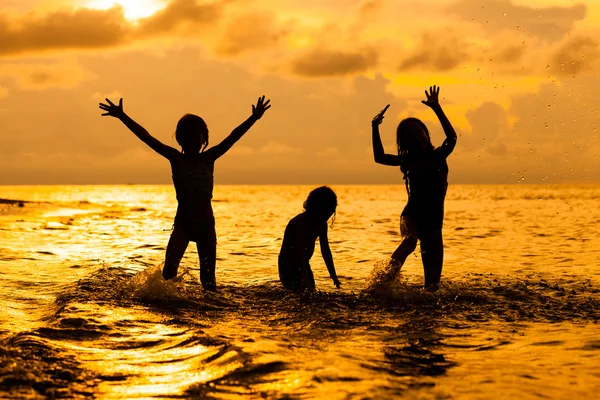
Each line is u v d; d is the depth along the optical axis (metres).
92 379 2.96
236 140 5.96
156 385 2.89
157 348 3.58
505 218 20.81
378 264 5.76
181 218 5.76
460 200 44.88
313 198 5.82
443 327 4.30
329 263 6.01
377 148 6.22
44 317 4.62
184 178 5.74
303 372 3.06
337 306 5.08
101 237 11.92
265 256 9.21
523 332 4.16
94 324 4.13
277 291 5.85
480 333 4.12
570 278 6.90
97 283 5.98
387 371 3.15
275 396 2.73
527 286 6.20
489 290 5.90
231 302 5.25
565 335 4.07
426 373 3.14
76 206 28.64
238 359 3.25
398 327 4.29
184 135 5.79
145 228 14.68
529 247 10.82
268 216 22.38
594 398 2.78
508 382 2.99
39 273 6.95
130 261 8.10
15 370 3.00
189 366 3.19
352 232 14.37
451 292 5.73
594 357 3.49
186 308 4.92
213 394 2.76
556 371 3.21
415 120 6.16
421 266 7.98
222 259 8.81
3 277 6.57
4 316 4.60
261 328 4.22
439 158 5.93
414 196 5.99
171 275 5.67
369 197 58.66
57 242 10.64
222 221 18.95
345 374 3.06
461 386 2.92
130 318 4.41
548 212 25.09
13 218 16.91
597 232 14.20
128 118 5.77
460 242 11.88
